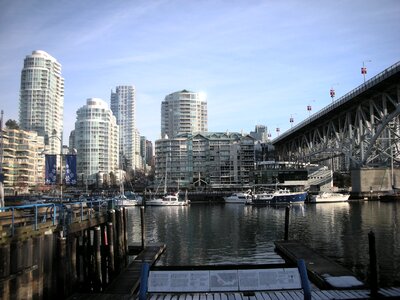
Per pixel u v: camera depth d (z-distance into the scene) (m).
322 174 145.12
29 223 20.78
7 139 153.12
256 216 74.00
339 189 143.75
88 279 24.62
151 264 28.03
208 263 31.31
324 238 41.91
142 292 14.31
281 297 16.08
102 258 27.31
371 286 17.97
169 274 15.26
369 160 103.25
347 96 98.94
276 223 59.91
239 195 127.69
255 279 15.26
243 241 42.12
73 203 25.92
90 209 27.72
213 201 138.12
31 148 165.00
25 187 141.75
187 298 15.97
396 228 48.84
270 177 145.12
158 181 189.88
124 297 18.03
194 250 37.06
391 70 78.75
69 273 19.38
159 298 16.08
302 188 142.00
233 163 188.00
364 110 104.38
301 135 156.38
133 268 26.06
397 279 24.20
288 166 149.75
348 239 40.69
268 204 108.88
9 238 14.91
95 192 148.00
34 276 16.64
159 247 35.31
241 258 32.94
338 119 117.25
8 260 14.81
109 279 25.23
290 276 15.31
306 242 39.38
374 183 105.81
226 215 78.50
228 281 15.27
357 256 31.45
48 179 30.56
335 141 123.50
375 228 49.28
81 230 22.47
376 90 89.31
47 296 17.61
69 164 31.00
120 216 29.89
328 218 64.31
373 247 18.23
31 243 16.47
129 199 121.94
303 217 67.69
